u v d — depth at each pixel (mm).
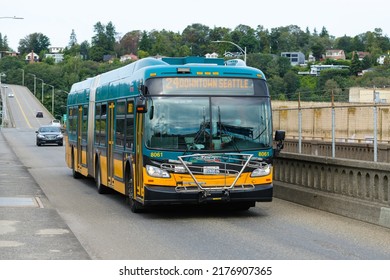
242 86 16625
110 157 20750
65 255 11500
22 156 46656
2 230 14273
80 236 13875
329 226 15195
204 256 11562
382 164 15273
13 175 29688
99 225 15531
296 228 14938
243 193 16266
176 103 16250
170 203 16000
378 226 15164
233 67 16703
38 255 11484
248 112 16547
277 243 12938
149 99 16203
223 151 16203
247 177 16328
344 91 54188
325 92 37562
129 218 16797
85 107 26000
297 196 19703
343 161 17078
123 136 18750
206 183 16078
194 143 16125
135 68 18047
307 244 12812
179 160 16000
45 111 180625
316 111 32875
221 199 16094
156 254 11789
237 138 16359
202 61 17922
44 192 23125
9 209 17828
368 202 15977
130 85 18156
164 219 16562
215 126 16266
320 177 18625
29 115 167875
